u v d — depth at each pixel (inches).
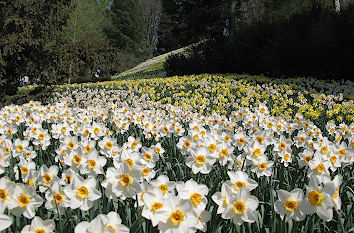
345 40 415.5
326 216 54.3
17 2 347.6
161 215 51.6
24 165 80.7
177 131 139.9
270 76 508.4
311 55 446.6
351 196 86.1
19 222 61.5
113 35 2080.5
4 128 147.3
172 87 454.0
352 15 431.5
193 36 1035.9
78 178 59.7
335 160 93.7
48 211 67.8
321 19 471.8
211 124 169.9
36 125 131.9
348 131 152.3
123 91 455.2
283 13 682.2
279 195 58.9
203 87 439.5
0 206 53.7
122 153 70.0
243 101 310.2
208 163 76.4
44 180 64.6
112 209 73.6
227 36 721.0
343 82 404.2
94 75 719.7
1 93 362.0
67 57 370.9
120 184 59.3
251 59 539.2
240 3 949.8
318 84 400.2
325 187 55.6
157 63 1309.1
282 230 59.9
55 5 358.6
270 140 106.2
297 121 164.2
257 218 69.7
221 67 613.9
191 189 61.0
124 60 1651.1
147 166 80.5
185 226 51.1
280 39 477.4
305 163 88.0
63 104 200.4
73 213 67.6
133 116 162.1
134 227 57.4
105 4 1704.0
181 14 1098.7
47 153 121.3
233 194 59.4
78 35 1159.6
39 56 361.7
